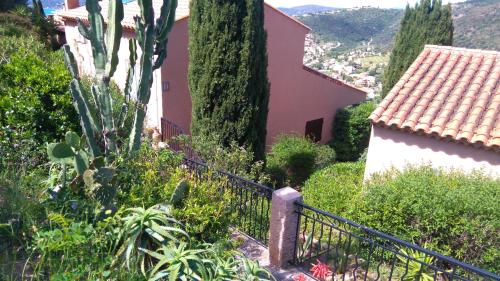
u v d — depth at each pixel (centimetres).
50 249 254
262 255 476
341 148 1500
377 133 791
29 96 555
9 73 600
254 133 916
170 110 1105
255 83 888
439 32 1497
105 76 396
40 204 324
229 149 874
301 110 1420
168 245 304
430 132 704
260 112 923
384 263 511
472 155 687
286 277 428
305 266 460
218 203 401
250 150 912
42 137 545
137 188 370
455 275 317
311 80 1411
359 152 1505
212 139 866
